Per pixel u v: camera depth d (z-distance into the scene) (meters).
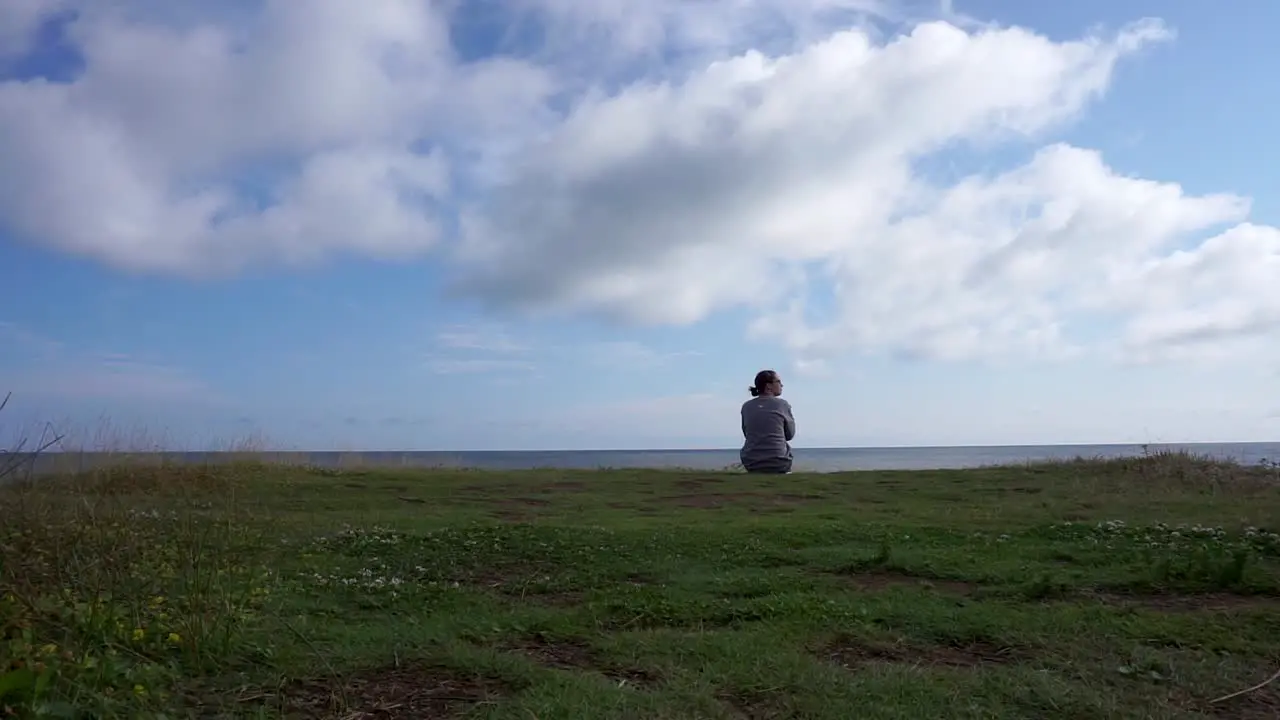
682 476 15.42
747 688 4.09
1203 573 6.47
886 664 4.48
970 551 7.58
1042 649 4.78
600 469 16.91
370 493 12.73
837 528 8.83
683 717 3.72
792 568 6.95
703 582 6.38
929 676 4.28
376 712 3.79
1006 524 9.27
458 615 5.39
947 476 14.92
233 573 5.73
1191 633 5.04
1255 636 5.04
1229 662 4.60
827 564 7.03
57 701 3.51
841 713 3.81
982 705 3.93
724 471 16.52
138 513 8.44
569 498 12.32
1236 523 9.12
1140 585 6.30
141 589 5.09
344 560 7.09
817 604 5.54
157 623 4.66
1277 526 8.83
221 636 4.53
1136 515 9.98
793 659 4.45
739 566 7.03
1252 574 6.57
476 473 15.84
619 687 4.07
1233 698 4.16
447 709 3.82
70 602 4.80
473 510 10.90
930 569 6.75
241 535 7.47
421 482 14.18
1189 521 9.31
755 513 10.61
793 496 12.53
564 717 3.71
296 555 7.22
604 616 5.37
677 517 10.16
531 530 8.49
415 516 10.06
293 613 5.31
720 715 3.74
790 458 16.22
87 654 4.07
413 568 6.91
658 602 5.61
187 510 8.21
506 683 4.14
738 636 4.88
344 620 5.25
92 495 8.54
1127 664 4.53
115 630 4.44
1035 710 3.91
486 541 7.90
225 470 13.37
